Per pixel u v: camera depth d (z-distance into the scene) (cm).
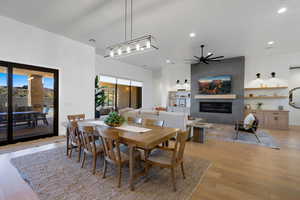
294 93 621
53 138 399
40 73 392
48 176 210
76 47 466
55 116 422
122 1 270
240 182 204
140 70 846
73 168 235
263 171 235
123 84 769
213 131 518
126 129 234
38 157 274
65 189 181
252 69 635
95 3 278
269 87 584
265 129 550
